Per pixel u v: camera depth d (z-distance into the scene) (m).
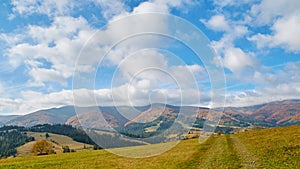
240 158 21.64
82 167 26.38
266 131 37.44
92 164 27.12
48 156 38.78
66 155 37.97
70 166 27.75
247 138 33.22
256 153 23.03
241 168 18.44
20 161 35.66
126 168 22.69
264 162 19.45
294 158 19.73
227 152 24.88
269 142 28.02
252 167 18.36
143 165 22.67
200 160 22.69
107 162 26.88
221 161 21.39
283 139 28.62
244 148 26.02
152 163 23.17
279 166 17.80
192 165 21.45
